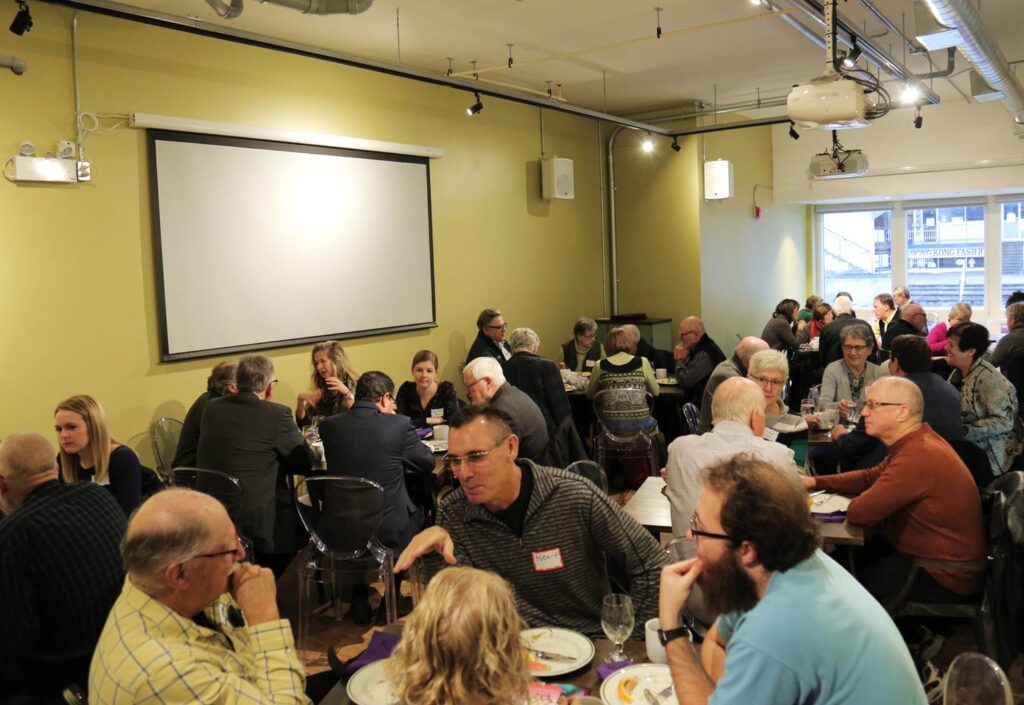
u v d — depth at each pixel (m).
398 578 4.19
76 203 4.43
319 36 5.56
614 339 5.85
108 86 4.54
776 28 5.97
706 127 8.03
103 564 2.35
